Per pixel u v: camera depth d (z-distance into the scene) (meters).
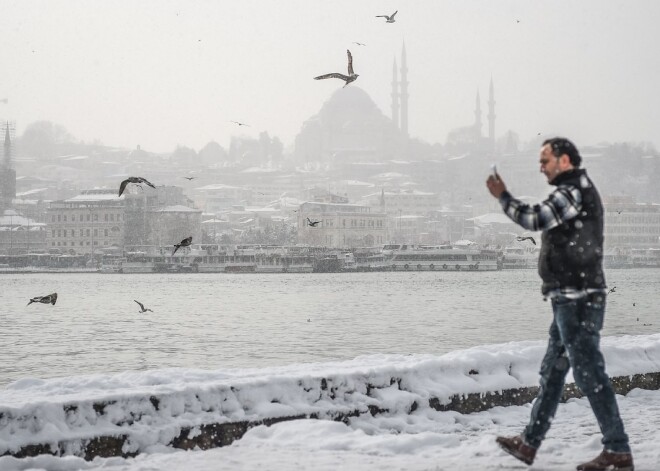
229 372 12.57
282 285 181.88
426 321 86.31
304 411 11.08
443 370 12.66
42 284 189.88
